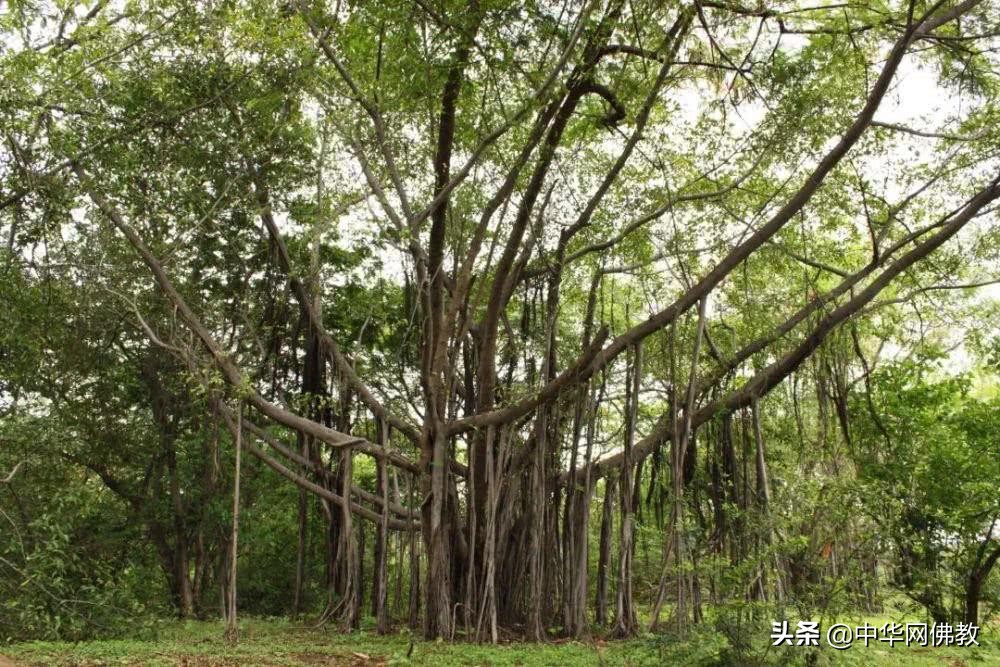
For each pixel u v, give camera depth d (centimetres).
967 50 1283
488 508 1414
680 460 1313
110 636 1269
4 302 1397
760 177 1465
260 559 1917
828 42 1305
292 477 1578
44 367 1592
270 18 1306
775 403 1642
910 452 1466
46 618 1186
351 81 1298
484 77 1343
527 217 1361
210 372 1480
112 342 1628
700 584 1259
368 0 1208
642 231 1498
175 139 1461
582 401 1456
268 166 1519
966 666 1081
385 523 1498
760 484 1356
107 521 1698
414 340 1758
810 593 951
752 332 1485
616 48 1267
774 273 1586
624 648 1196
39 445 1405
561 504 1548
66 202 1343
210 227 1584
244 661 1101
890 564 1248
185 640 1313
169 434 1739
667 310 1325
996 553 1259
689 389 1348
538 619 1369
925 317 1597
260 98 1400
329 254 1788
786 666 876
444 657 1160
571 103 1294
